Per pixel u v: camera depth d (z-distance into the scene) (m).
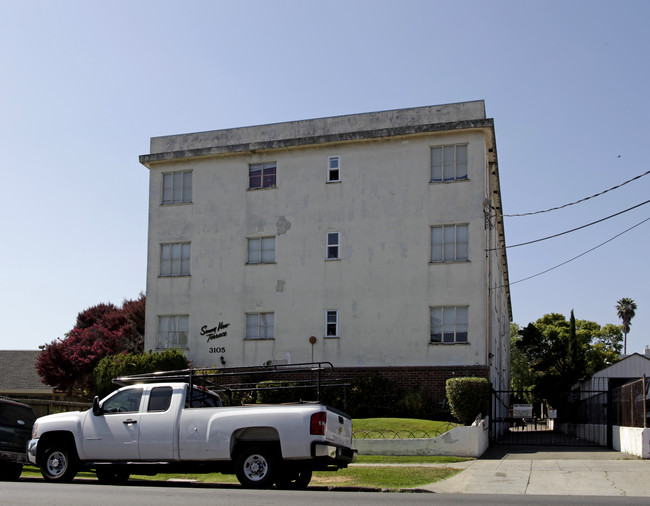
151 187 35.22
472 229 30.03
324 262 31.97
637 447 19.84
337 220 32.09
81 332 44.69
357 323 30.95
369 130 32.28
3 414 16.78
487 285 30.03
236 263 33.31
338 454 13.73
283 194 33.12
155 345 33.94
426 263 30.42
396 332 30.33
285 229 32.81
